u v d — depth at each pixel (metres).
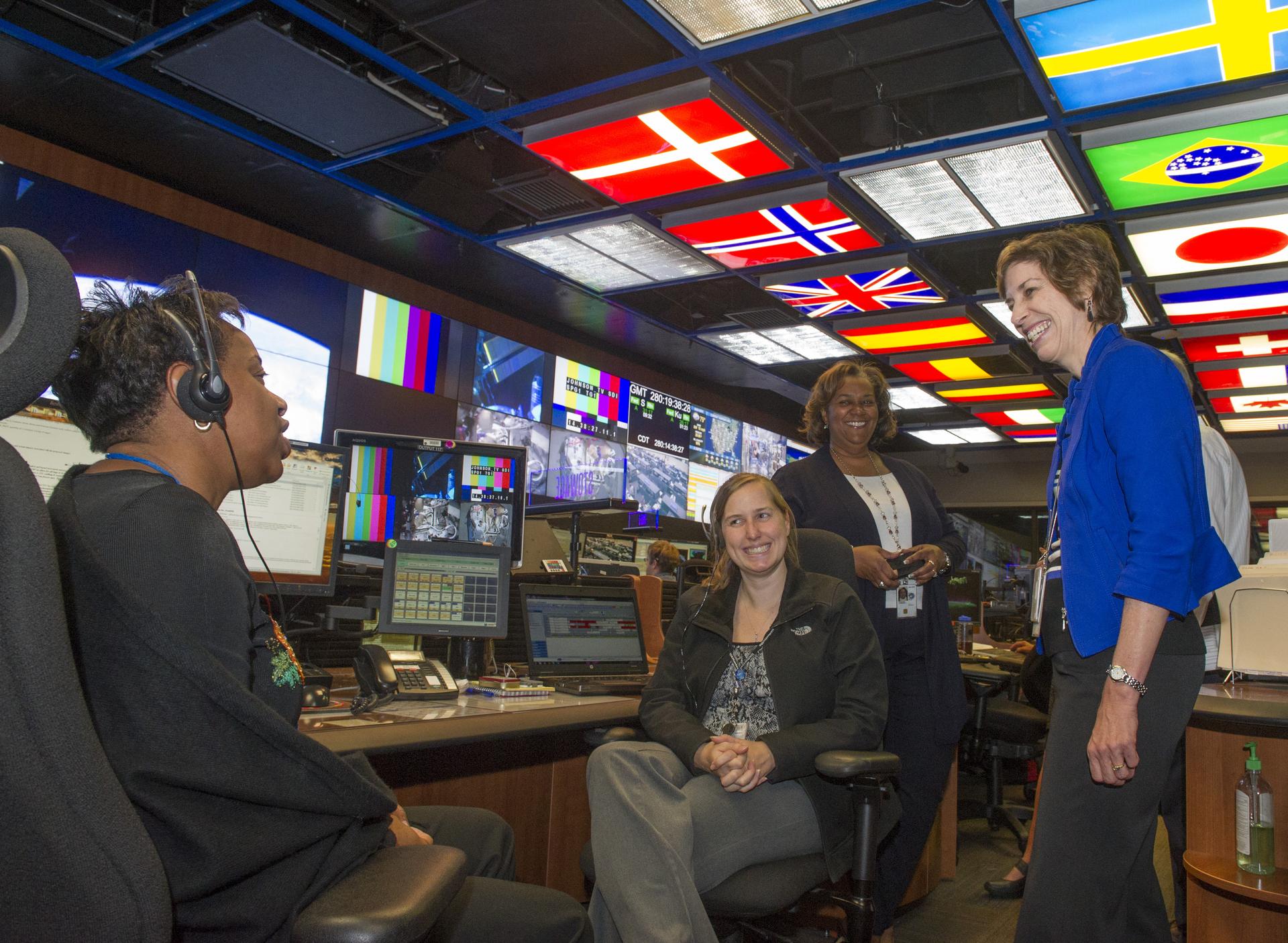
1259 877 1.71
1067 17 3.25
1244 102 3.74
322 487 1.91
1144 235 4.92
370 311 5.95
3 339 0.57
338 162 4.75
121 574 0.71
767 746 1.61
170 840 0.68
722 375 8.84
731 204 4.87
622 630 2.41
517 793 2.31
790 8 3.33
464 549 2.19
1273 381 7.46
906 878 2.28
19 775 0.54
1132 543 1.25
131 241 4.73
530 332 7.15
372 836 0.83
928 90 3.92
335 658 2.18
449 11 3.43
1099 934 1.25
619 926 1.38
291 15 3.70
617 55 3.71
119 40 3.77
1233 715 1.63
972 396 8.46
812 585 1.92
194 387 0.85
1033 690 3.97
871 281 5.78
